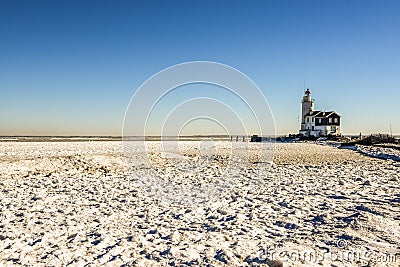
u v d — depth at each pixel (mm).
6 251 5832
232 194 11141
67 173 16625
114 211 8859
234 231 6906
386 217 7398
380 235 6227
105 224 7570
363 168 17516
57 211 8898
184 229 7184
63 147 41062
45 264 5258
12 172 16281
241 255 5453
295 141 67375
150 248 5949
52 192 11680
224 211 8648
